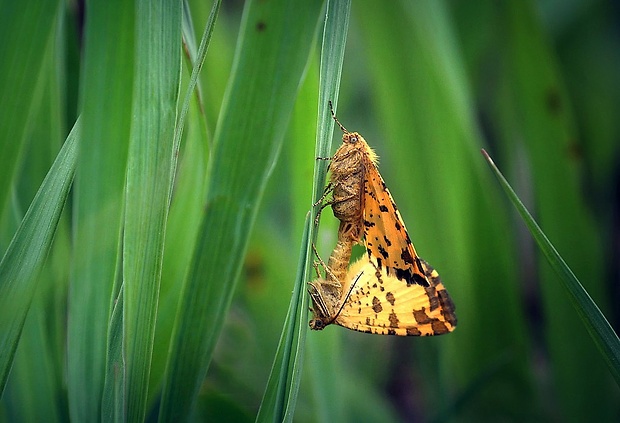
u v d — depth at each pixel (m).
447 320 0.21
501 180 0.20
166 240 0.21
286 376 0.20
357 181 0.21
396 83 0.24
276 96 0.19
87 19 0.19
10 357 0.19
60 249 0.21
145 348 0.19
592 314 0.20
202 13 0.23
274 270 0.24
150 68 0.19
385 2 0.23
